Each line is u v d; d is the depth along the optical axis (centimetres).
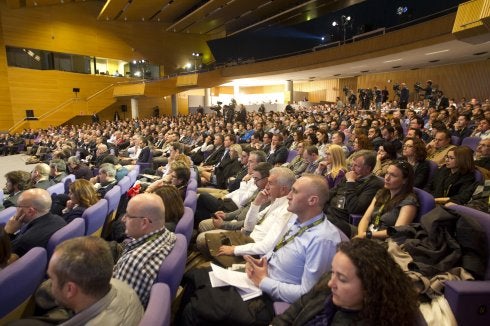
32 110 1653
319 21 1717
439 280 158
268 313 166
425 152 328
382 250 113
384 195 242
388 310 104
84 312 117
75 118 1842
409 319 106
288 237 185
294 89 2122
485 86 1305
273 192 238
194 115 1717
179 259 165
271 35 1944
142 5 1730
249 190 332
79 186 300
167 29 2125
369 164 285
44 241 225
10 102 1593
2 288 154
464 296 147
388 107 1146
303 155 437
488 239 166
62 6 1750
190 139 1019
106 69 1953
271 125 969
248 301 170
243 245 215
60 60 1759
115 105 1989
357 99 1552
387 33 1068
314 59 1361
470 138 468
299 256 172
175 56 2209
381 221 234
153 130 1212
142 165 690
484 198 253
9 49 1591
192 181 344
